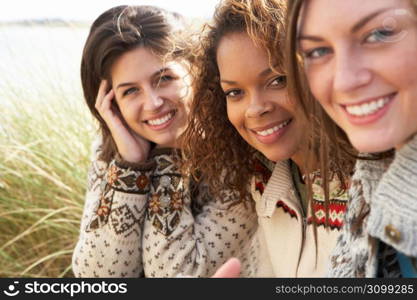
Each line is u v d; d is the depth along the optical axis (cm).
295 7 83
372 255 91
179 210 161
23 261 257
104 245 163
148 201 164
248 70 128
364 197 95
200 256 158
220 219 161
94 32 162
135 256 165
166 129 161
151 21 158
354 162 124
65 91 299
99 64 162
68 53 315
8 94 295
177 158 162
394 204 83
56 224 250
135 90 159
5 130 281
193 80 152
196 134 154
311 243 140
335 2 78
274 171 144
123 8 160
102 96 168
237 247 163
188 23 164
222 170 157
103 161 175
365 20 76
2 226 263
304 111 99
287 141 132
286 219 146
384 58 76
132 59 156
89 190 180
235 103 135
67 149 272
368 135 80
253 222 162
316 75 84
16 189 269
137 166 161
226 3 131
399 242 82
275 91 128
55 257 252
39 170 258
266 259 159
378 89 78
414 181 81
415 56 76
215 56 141
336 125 99
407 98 77
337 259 105
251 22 125
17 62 305
